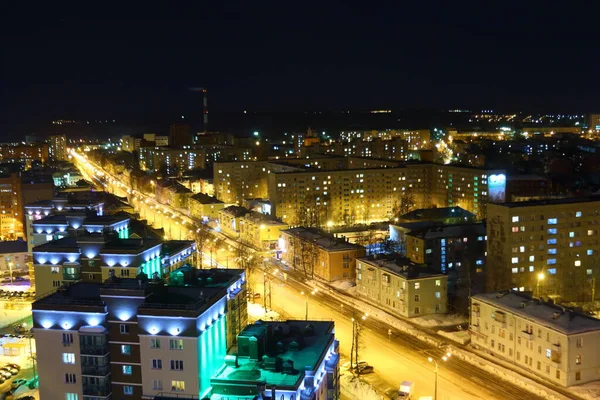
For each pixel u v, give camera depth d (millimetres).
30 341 130750
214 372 95312
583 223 170250
